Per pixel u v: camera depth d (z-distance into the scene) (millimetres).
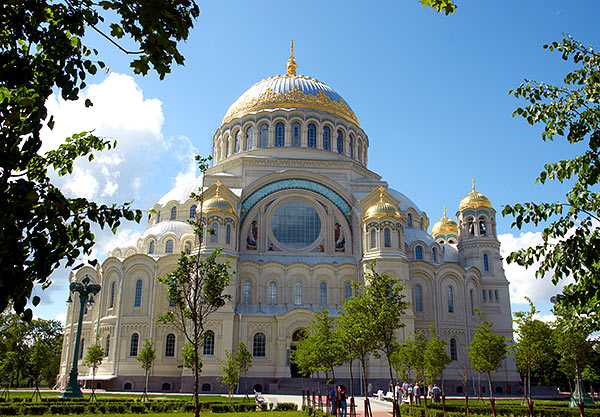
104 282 73062
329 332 44562
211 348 65062
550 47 17141
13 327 60875
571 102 16469
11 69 10703
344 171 81500
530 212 15734
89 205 12430
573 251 14797
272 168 80812
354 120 91938
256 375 65625
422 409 40781
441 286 75812
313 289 72188
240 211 75625
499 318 80000
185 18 11633
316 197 78375
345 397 37562
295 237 76938
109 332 70125
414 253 80250
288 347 66250
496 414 42312
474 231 84250
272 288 72188
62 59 11656
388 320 34344
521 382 76312
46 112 10688
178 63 11609
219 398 55000
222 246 68750
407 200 92438
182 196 83875
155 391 66375
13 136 9875
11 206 9688
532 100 17391
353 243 76500
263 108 87062
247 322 67250
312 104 87375
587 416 37219
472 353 40875
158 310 69812
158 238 75750
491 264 82312
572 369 45094
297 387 64625
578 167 15508
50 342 104250
